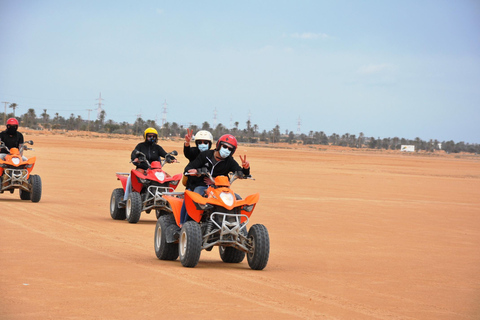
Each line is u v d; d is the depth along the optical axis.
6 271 8.62
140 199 15.42
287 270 10.10
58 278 8.34
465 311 7.80
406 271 10.60
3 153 19.28
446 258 12.31
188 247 9.62
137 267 9.51
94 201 20.23
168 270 9.40
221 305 7.29
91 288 7.84
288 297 7.95
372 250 12.92
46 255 10.08
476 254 13.06
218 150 10.34
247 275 9.38
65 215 16.09
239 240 10.08
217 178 10.09
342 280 9.45
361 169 58.41
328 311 7.32
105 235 13.02
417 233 16.23
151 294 7.66
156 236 10.75
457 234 16.45
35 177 18.69
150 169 15.73
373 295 8.46
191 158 11.59
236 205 9.82
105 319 6.46
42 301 7.08
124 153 61.69
